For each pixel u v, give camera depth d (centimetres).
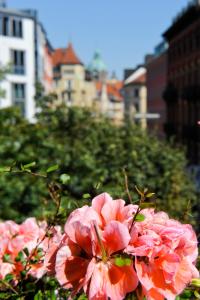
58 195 261
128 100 10550
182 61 5634
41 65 6806
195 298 217
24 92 5850
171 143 1997
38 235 263
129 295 189
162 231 192
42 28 6806
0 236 265
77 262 190
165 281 186
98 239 184
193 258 198
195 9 4853
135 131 1784
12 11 5716
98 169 1068
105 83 13938
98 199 202
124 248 186
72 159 1085
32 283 234
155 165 1493
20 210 894
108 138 1486
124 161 1274
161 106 7550
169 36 6159
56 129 1572
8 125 1258
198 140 4881
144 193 204
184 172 1864
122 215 197
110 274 184
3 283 236
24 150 1042
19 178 907
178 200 1286
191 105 5228
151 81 8300
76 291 187
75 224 188
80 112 1609
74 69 11106
